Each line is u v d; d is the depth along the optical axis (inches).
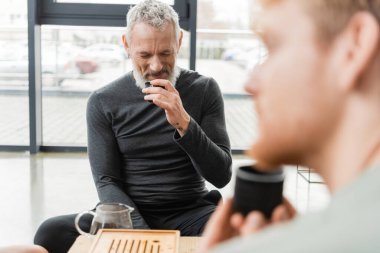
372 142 13.0
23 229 110.6
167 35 67.7
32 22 176.4
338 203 11.9
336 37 13.1
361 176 12.2
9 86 189.6
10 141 192.4
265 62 15.0
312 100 13.5
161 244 45.5
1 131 192.2
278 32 14.2
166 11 68.9
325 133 13.8
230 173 70.4
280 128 14.2
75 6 176.9
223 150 71.1
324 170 14.4
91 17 177.5
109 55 191.8
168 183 69.2
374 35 12.3
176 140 62.7
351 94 13.1
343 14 12.9
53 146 190.1
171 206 69.5
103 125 71.3
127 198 66.2
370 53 12.4
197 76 75.2
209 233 18.4
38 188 141.8
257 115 15.4
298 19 13.8
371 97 13.0
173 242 46.1
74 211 123.4
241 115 196.2
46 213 121.3
